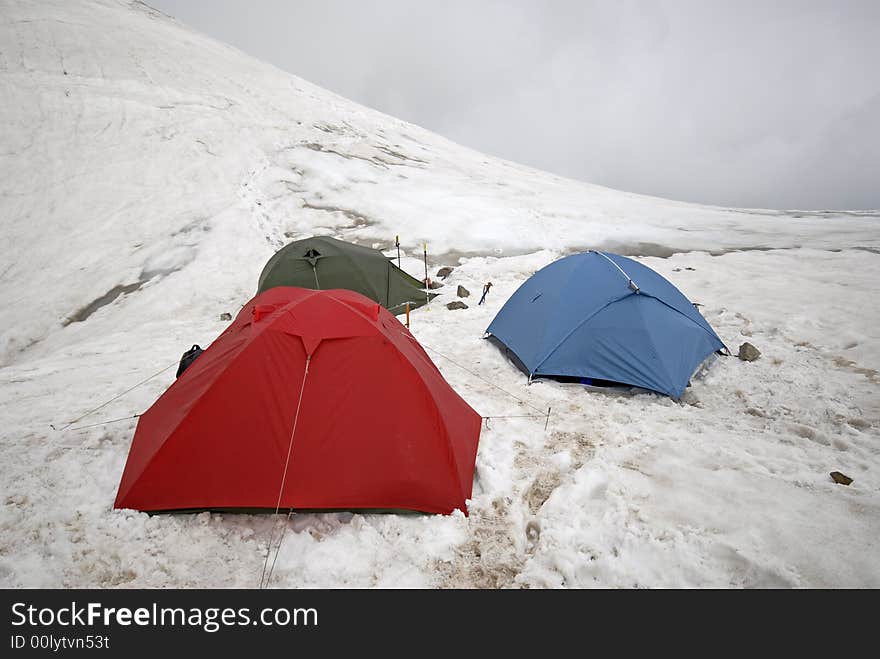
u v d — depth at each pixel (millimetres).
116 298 14375
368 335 4312
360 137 37500
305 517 4016
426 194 25516
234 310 12758
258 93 41219
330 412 4047
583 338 6801
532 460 4910
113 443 5191
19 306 14023
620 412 6004
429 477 4059
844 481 4387
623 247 19172
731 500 4152
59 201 20547
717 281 12773
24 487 4238
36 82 30094
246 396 4016
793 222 25984
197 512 3963
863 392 6379
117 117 28484
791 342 8352
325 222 20656
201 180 23859
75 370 8039
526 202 26625
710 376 7051
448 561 3635
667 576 3422
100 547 3600
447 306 11117
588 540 3783
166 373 7699
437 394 4547
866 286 11539
